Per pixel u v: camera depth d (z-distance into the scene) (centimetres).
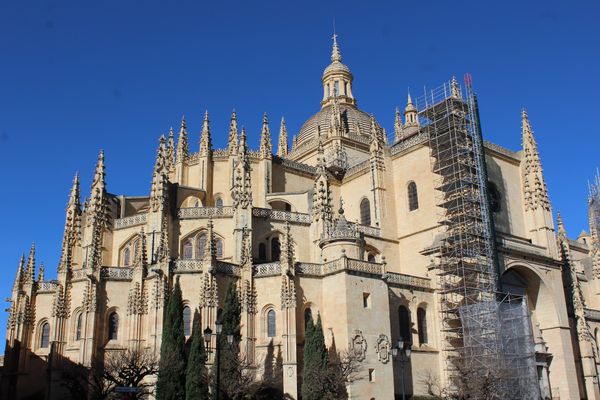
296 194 8556
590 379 8856
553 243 8906
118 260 7750
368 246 8238
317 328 6044
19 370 6794
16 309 7031
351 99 12838
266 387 6009
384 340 6662
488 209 8019
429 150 8494
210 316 6256
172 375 5612
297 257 7712
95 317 6400
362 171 9250
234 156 8800
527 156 9194
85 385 6128
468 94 8562
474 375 6725
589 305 10656
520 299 8375
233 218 7531
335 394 5788
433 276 7769
